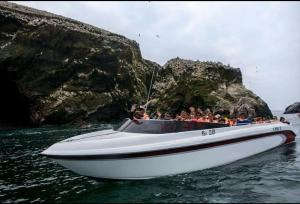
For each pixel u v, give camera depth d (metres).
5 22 31.88
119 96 38.66
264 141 14.62
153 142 10.29
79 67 35.81
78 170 9.65
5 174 11.71
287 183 10.12
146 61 51.56
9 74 31.52
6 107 34.94
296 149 15.54
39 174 11.67
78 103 34.94
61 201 8.59
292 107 80.75
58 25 34.38
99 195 8.95
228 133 12.45
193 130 11.38
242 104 33.66
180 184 9.84
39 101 32.94
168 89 38.84
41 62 33.22
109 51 38.16
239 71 41.72
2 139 22.19
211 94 35.50
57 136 23.59
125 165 9.66
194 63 41.47
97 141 9.84
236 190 9.35
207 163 11.48
